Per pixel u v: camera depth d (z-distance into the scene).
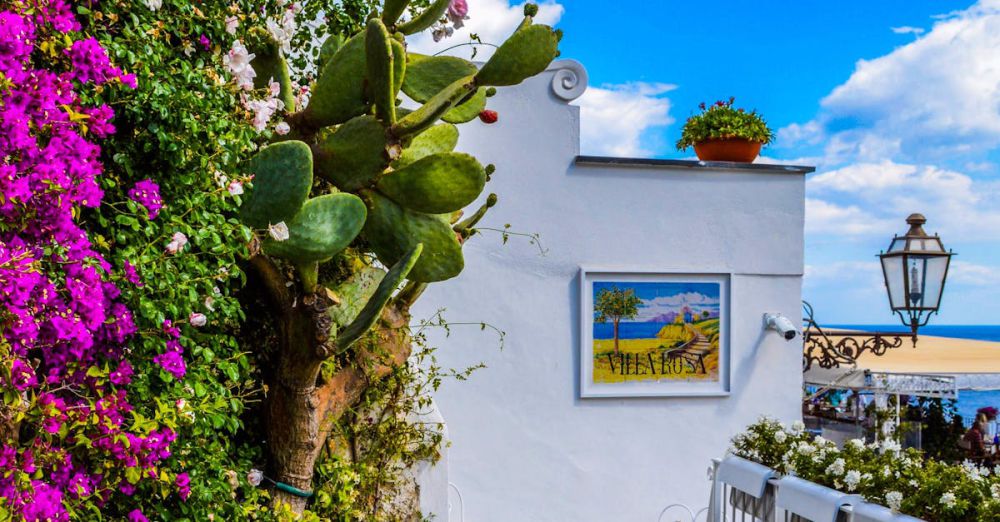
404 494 5.61
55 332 2.48
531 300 7.42
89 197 2.54
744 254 7.83
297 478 4.25
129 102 2.98
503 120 7.42
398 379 5.51
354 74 4.16
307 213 3.85
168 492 3.17
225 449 3.62
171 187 3.22
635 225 7.61
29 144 2.35
